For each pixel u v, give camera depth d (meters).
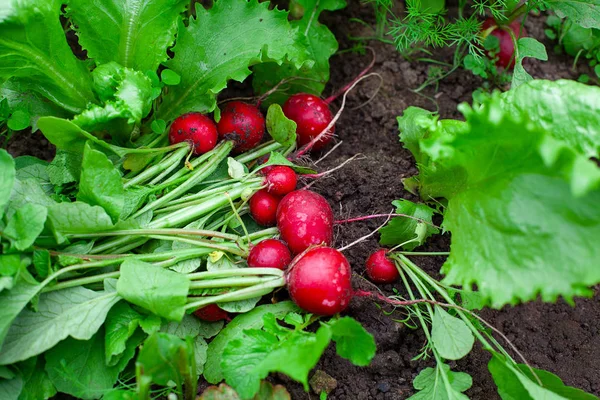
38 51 0.41
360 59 0.54
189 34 0.45
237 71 0.44
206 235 0.42
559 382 0.38
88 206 0.39
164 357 0.36
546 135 0.33
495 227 0.37
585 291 0.34
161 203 0.43
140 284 0.38
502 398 0.40
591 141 0.38
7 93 0.45
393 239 0.44
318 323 0.43
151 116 0.46
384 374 0.42
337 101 0.53
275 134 0.46
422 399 0.40
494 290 0.36
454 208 0.39
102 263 0.39
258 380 0.37
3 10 0.39
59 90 0.43
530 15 0.56
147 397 0.36
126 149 0.42
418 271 0.43
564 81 0.39
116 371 0.39
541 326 0.44
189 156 0.44
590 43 0.54
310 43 0.50
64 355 0.39
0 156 0.38
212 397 0.38
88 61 0.47
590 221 0.34
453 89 0.53
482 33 0.52
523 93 0.40
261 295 0.41
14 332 0.37
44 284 0.37
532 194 0.35
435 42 0.52
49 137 0.41
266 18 0.45
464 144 0.37
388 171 0.48
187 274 0.40
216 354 0.40
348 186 0.47
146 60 0.45
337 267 0.39
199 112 0.45
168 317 0.38
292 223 0.41
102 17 0.43
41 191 0.40
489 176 0.37
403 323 0.43
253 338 0.38
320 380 0.41
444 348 0.39
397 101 0.52
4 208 0.38
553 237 0.35
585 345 0.44
